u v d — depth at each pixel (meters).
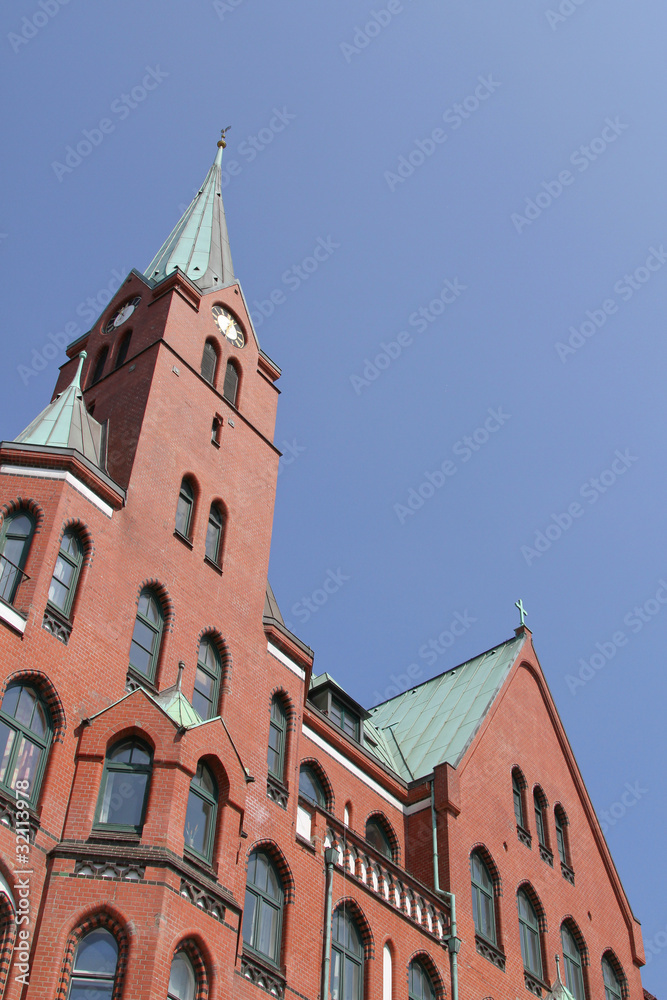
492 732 41.16
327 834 30.86
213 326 36.94
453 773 37.59
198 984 23.70
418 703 45.59
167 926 23.02
